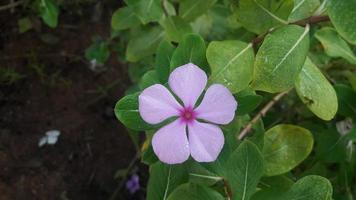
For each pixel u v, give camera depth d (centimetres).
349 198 22
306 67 19
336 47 20
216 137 15
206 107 16
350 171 22
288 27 18
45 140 36
